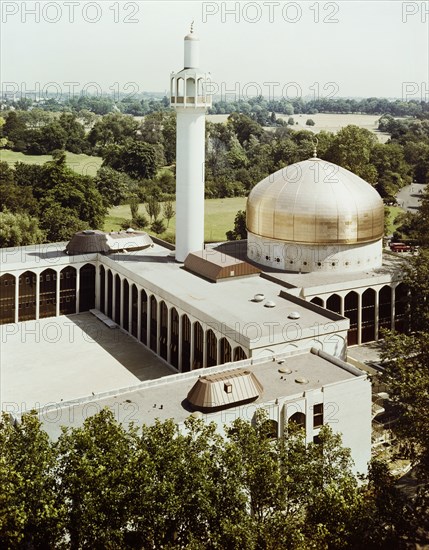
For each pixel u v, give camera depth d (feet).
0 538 120.98
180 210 307.58
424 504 154.30
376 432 211.20
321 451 139.03
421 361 175.94
